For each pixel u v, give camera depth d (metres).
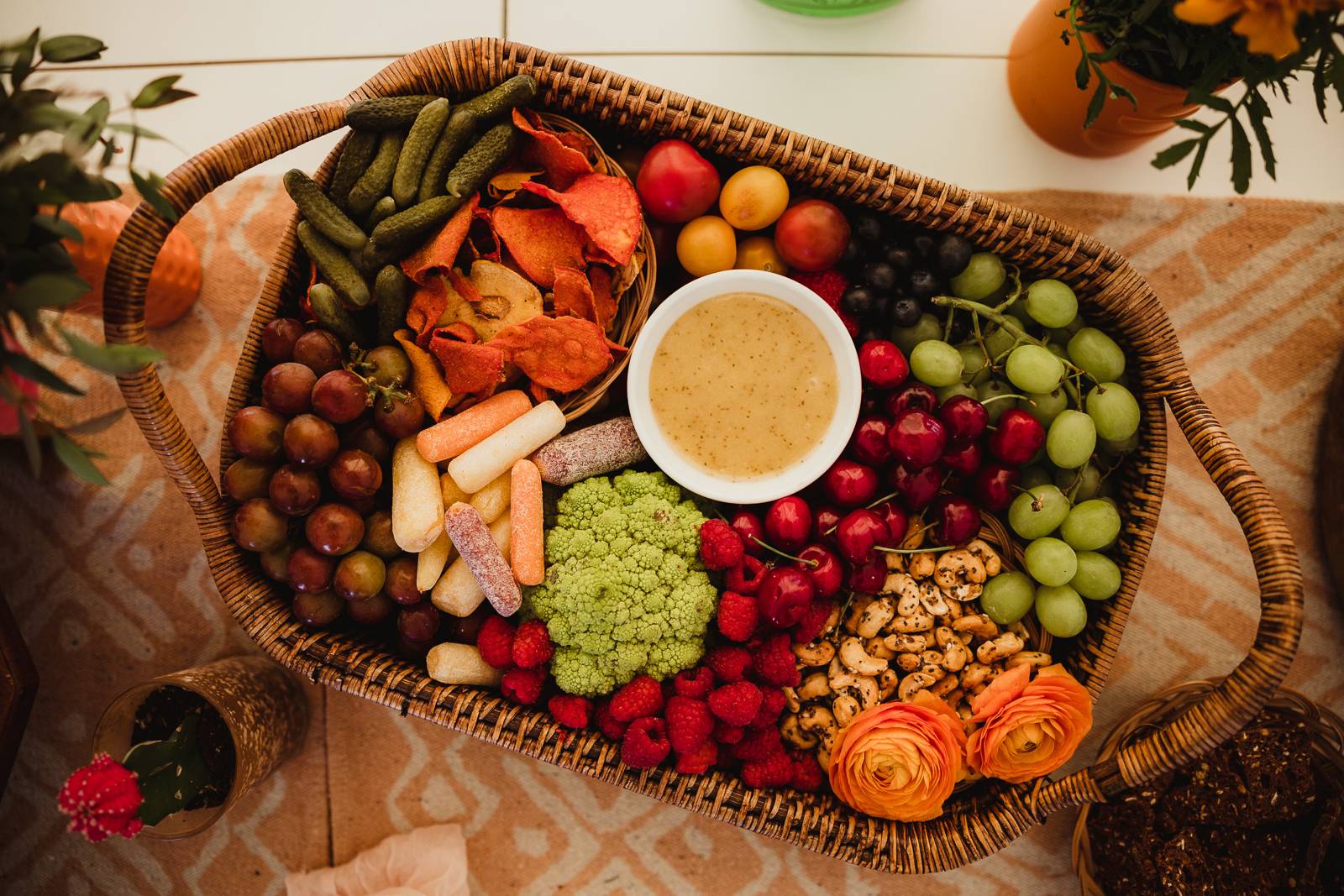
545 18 1.60
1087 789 1.20
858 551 1.23
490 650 1.27
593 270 1.30
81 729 1.61
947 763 1.21
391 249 1.21
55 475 1.61
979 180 1.59
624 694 1.26
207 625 1.61
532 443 1.28
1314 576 1.59
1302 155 1.59
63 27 1.60
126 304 1.12
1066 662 1.37
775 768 1.29
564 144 1.26
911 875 1.59
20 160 0.89
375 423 1.24
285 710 1.50
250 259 1.61
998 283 1.33
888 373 1.27
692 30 1.59
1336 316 1.59
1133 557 1.31
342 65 1.61
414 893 1.53
